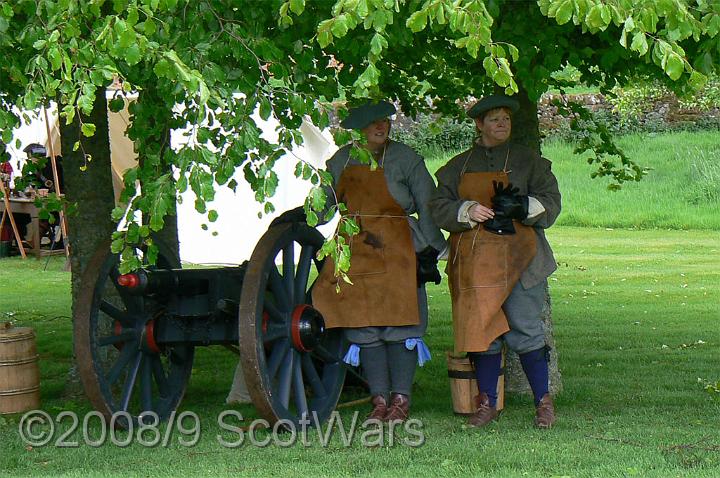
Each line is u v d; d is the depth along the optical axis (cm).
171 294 1296
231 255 3397
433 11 814
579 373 1841
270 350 1316
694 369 1880
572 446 1205
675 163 5806
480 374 1336
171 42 960
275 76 1004
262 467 1143
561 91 1845
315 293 1349
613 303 2889
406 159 1335
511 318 1303
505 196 1270
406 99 1922
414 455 1180
